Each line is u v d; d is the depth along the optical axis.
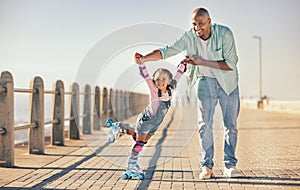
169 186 5.69
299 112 27.48
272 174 6.49
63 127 10.45
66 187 5.62
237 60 6.06
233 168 6.28
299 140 11.55
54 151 9.25
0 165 7.24
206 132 6.13
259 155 8.63
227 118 6.20
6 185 5.75
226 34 5.86
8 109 7.25
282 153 8.94
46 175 6.46
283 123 18.31
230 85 6.05
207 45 5.89
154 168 6.99
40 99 8.84
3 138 7.23
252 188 5.54
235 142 6.29
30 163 7.59
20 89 8.00
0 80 7.26
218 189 5.50
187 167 7.09
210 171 6.17
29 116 8.85
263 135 12.96
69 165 7.36
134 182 5.95
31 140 8.84
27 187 5.62
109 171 6.78
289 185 5.70
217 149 9.91
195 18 5.71
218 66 5.88
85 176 6.37
